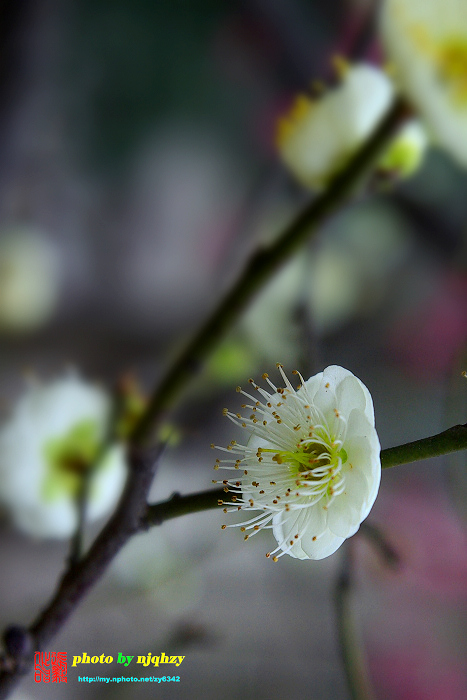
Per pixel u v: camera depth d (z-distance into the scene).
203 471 0.42
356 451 0.29
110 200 0.53
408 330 0.48
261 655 0.44
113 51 0.54
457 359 0.38
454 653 0.49
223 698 0.43
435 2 0.28
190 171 0.52
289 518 0.30
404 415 0.48
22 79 0.51
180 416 0.40
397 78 0.28
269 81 0.51
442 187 0.45
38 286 0.48
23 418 0.32
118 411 0.31
